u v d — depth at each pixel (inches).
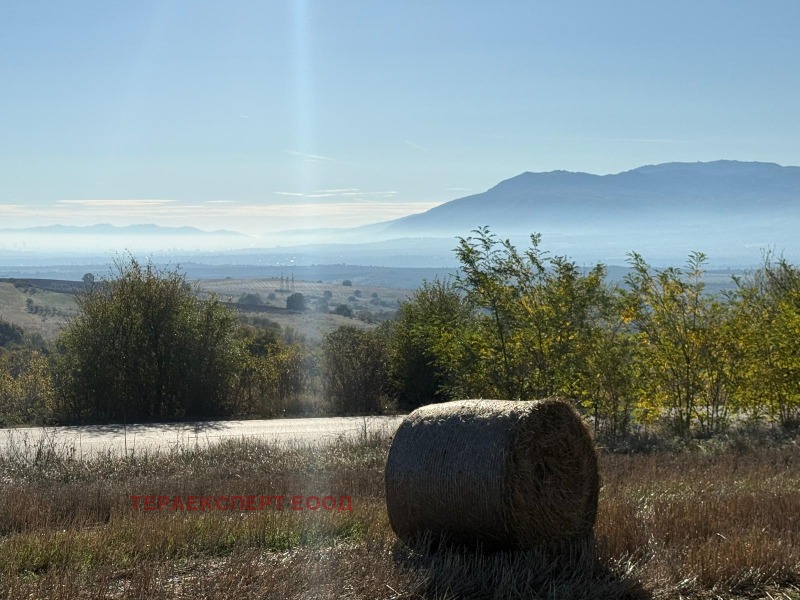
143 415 892.0
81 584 251.8
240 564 263.3
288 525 321.7
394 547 300.4
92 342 875.4
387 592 249.8
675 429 708.0
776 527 326.3
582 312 679.7
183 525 313.9
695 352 710.5
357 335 1024.9
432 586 258.5
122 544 294.5
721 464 498.6
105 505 379.9
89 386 872.9
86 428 791.7
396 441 307.9
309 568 267.1
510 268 681.0
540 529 292.8
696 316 714.2
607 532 308.5
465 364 686.5
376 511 353.7
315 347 1049.5
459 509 292.2
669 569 269.7
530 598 251.0
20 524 346.6
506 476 285.1
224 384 923.4
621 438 665.0
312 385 991.0
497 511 285.7
